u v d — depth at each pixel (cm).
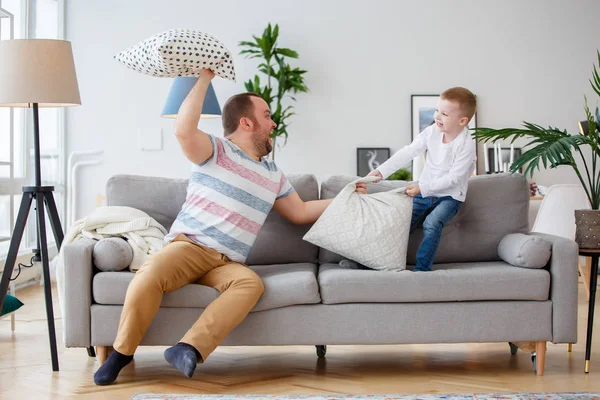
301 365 285
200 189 270
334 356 302
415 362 290
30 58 288
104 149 608
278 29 596
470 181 312
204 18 614
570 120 632
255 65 618
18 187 495
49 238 568
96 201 602
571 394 237
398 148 623
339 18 619
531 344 274
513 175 311
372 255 277
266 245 307
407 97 622
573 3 629
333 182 313
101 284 257
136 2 607
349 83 620
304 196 311
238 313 247
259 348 319
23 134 505
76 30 605
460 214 308
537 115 630
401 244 281
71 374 268
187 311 257
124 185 308
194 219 269
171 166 611
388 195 290
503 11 626
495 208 307
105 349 264
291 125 622
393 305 260
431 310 260
